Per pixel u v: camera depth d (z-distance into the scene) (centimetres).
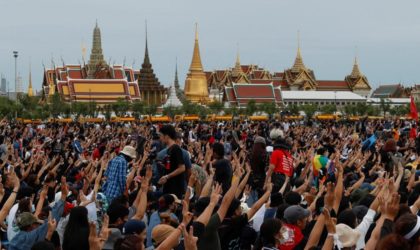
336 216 1820
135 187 2594
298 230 1736
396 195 1521
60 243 1966
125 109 18812
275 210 2008
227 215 1845
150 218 1972
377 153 3678
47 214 1980
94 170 2864
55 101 17712
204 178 2334
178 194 2269
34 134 7612
